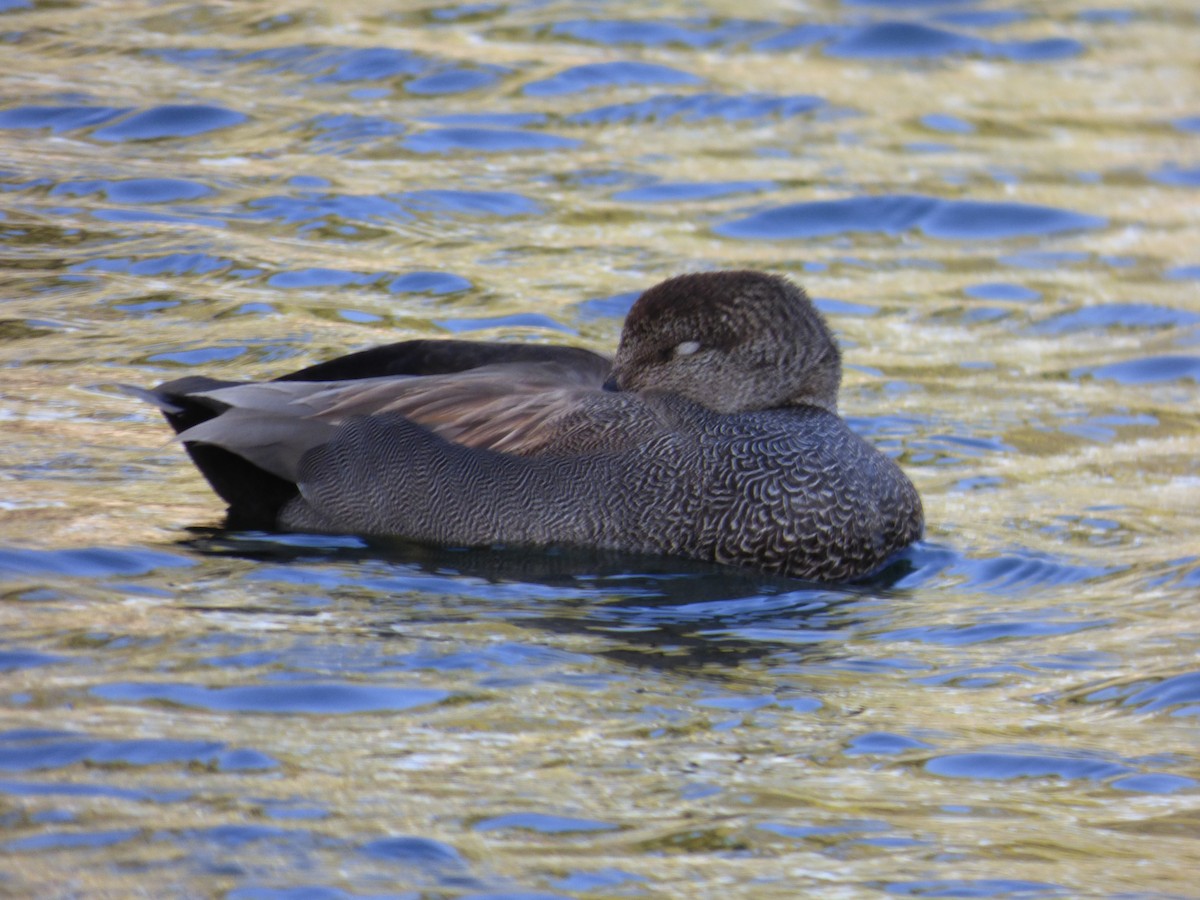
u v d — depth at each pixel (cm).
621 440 1191
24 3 2386
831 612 1102
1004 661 1016
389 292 1675
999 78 2567
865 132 2298
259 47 2316
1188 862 761
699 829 776
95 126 2014
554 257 1814
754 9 2725
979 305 1825
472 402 1215
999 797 827
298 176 1936
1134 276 1919
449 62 2331
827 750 873
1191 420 1545
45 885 688
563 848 748
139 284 1641
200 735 834
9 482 1225
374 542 1185
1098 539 1258
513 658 968
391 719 871
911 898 721
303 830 746
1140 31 2822
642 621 1057
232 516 1211
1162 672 996
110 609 1002
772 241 1945
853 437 1216
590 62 2400
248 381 1377
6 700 862
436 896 700
